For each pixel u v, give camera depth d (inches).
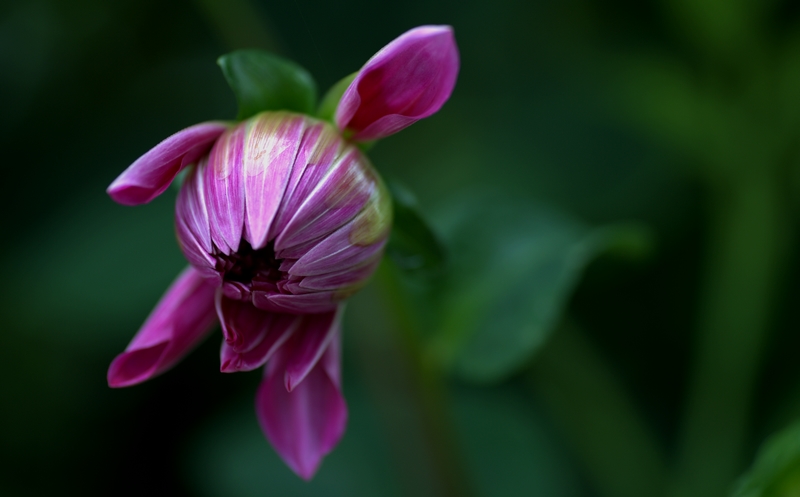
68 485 25.7
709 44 26.0
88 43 26.3
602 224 26.1
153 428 25.9
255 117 21.9
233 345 21.5
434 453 23.7
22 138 26.2
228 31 24.5
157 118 26.5
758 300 25.7
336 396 22.1
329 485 25.3
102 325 25.5
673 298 26.0
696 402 25.7
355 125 21.9
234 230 21.5
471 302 23.6
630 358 26.0
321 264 21.6
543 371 25.8
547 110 26.5
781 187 25.9
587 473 25.8
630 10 26.2
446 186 26.3
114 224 25.6
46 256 25.7
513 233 23.7
